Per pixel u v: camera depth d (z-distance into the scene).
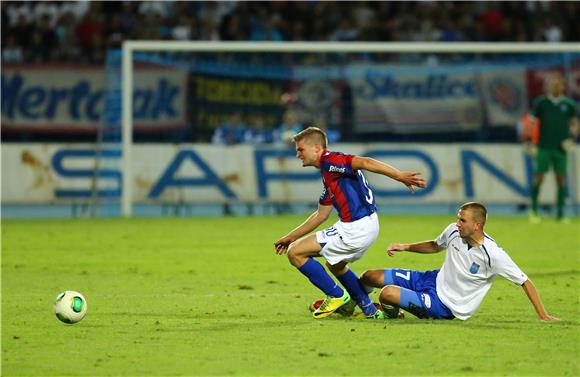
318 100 88.81
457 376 23.23
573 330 29.05
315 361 24.84
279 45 80.75
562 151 72.94
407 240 59.03
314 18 99.00
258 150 83.25
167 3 100.94
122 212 80.31
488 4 104.50
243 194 82.69
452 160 83.75
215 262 48.75
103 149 83.69
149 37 94.06
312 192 83.25
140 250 54.31
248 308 34.03
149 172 81.94
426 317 30.92
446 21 100.31
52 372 23.80
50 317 32.03
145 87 86.44
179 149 82.38
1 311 33.31
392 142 88.88
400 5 102.75
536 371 23.72
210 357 25.42
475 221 29.30
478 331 28.84
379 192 82.88
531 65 89.50
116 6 98.69
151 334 28.77
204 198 82.25
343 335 28.34
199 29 94.81
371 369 23.94
